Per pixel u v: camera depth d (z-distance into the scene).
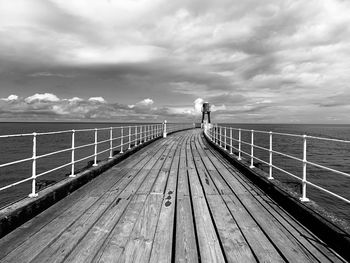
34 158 4.39
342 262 2.86
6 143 52.94
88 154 31.84
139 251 3.09
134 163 9.54
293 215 4.29
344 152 38.25
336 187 17.41
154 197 5.32
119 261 2.87
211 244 3.28
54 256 2.97
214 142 15.25
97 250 3.11
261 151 33.50
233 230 3.71
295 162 26.70
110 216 4.23
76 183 5.88
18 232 3.59
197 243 3.32
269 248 3.18
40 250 3.10
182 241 3.37
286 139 64.75
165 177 7.20
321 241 3.35
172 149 14.12
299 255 3.00
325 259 2.92
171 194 5.54
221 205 4.82
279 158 28.78
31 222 3.94
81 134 87.00
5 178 20.45
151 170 8.21
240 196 5.40
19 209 3.80
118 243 3.29
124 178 7.07
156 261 2.87
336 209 13.13
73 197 5.29
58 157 30.47
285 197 4.62
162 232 3.62
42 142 53.84
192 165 9.14
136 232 3.62
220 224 3.92
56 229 3.70
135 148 12.65
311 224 3.69
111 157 9.32
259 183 6.14
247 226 3.85
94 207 4.66
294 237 3.47
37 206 4.27
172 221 4.03
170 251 3.09
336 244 3.11
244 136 69.50
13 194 16.14
